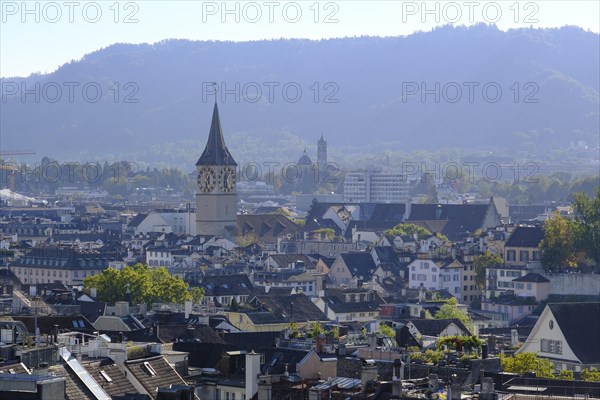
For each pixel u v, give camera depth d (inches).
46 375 6781.5
